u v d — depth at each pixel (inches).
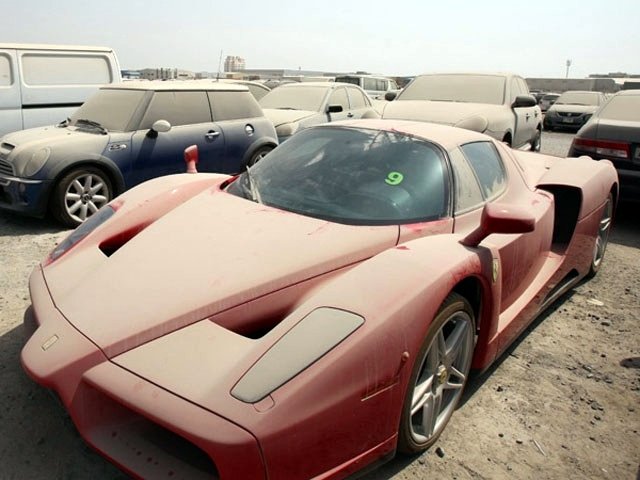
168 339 76.3
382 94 778.2
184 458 71.6
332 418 69.4
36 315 88.3
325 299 79.0
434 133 125.0
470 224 112.8
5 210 248.2
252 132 287.4
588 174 161.0
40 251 191.2
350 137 124.2
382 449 78.7
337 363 69.9
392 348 75.3
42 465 86.2
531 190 142.6
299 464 67.4
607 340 138.6
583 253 159.8
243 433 63.1
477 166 125.1
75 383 73.5
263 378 67.9
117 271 91.4
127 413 76.5
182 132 256.7
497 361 126.0
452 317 91.1
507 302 118.8
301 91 384.8
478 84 332.2
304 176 115.5
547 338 138.8
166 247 96.2
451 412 98.7
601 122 245.1
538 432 100.9
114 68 336.8
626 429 103.0
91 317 80.7
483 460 92.5
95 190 230.1
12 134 242.5
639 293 170.6
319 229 98.2
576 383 118.0
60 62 313.6
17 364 112.7
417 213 106.0
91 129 242.1
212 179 133.4
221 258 90.4
